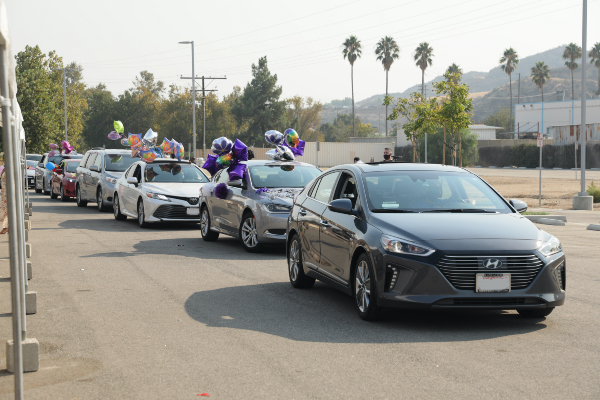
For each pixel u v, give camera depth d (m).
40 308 6.98
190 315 6.66
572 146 62.25
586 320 6.42
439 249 5.80
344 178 7.59
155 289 8.08
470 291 5.76
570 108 80.00
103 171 20.20
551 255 6.00
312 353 5.24
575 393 4.25
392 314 6.70
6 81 3.66
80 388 4.43
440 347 5.42
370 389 4.36
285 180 12.02
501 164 72.44
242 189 11.99
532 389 4.34
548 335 5.83
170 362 5.02
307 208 8.08
